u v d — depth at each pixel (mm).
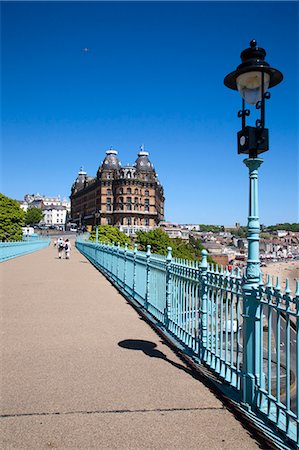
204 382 5547
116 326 8914
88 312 10422
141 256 11414
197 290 6691
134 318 9812
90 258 32812
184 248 83250
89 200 157750
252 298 4660
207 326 6289
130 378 5656
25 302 11719
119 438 3990
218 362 5727
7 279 17531
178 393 5145
